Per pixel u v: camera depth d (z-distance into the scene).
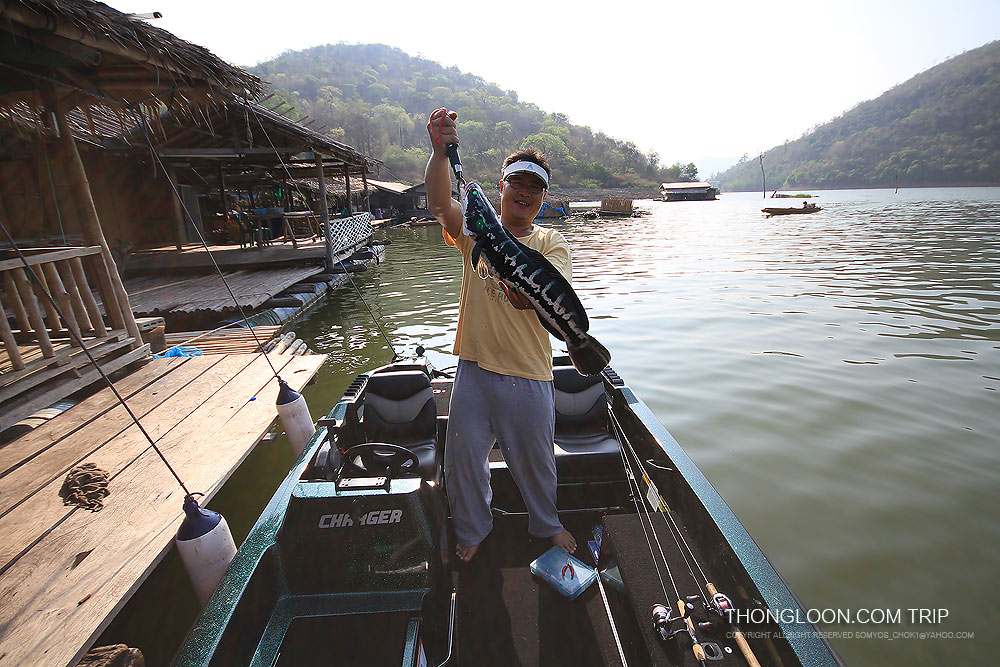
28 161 9.77
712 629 2.06
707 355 7.48
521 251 2.01
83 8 4.15
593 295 12.02
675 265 16.55
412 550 2.27
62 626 2.36
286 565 2.30
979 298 10.62
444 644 2.23
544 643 2.32
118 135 11.40
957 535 3.74
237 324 8.37
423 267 17.62
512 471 2.53
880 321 9.05
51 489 3.39
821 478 4.45
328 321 10.30
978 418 5.39
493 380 2.32
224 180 17.33
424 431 3.58
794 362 7.11
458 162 2.03
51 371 4.50
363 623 2.15
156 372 5.65
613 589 2.53
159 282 11.46
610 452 3.33
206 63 5.28
